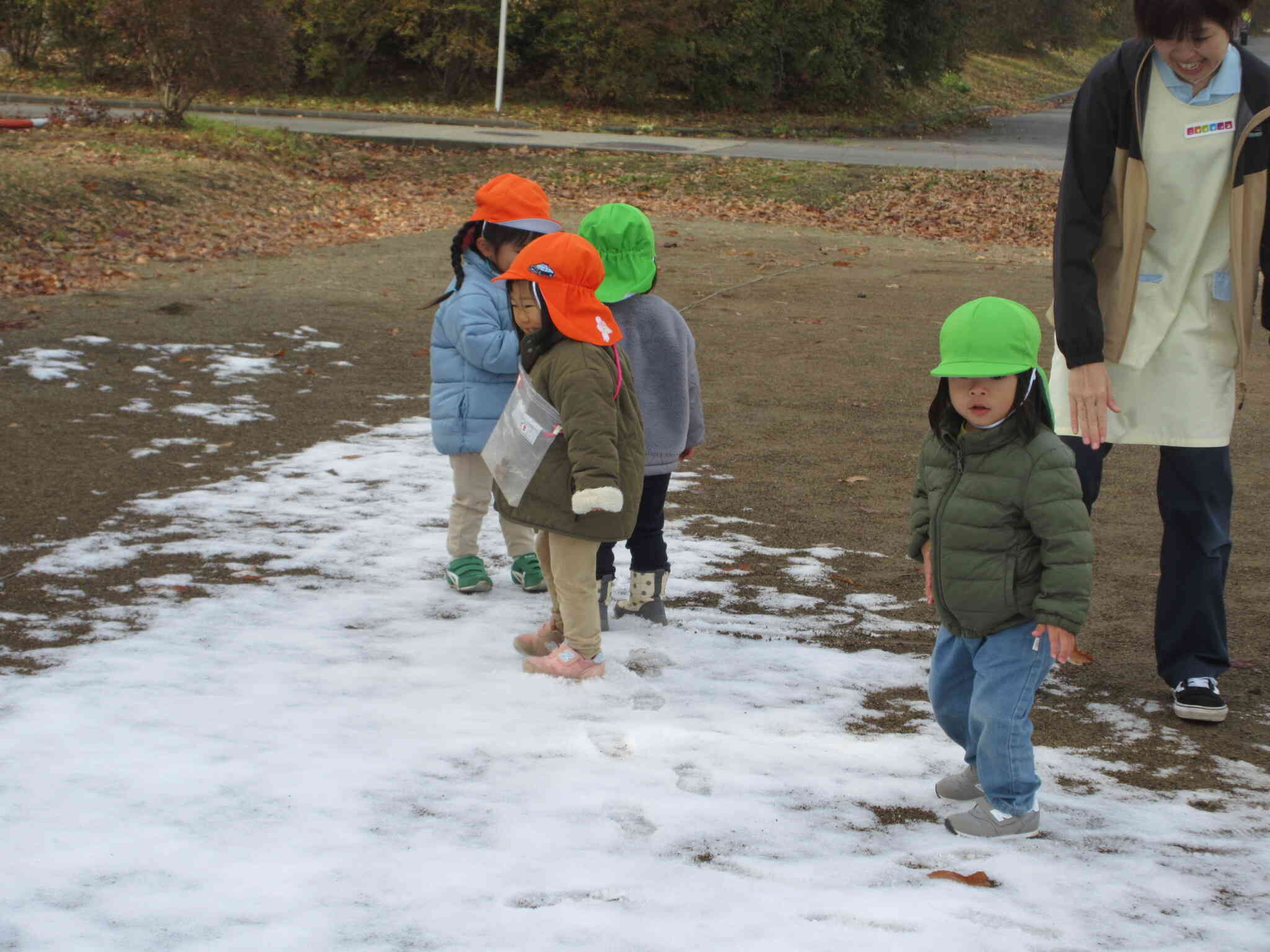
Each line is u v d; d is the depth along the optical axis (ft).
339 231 54.85
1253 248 12.89
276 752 11.73
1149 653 15.57
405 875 9.41
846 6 111.55
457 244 16.43
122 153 59.31
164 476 22.38
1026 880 9.68
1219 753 12.75
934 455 10.69
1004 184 72.64
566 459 13.38
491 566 18.39
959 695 11.16
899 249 55.21
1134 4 12.41
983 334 9.96
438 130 89.04
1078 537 10.00
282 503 21.12
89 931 8.55
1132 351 13.39
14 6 99.55
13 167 52.08
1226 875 9.97
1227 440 13.48
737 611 16.80
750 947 8.38
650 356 14.98
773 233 58.49
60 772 11.20
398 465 23.66
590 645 13.99
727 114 110.42
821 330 37.45
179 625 15.48
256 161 66.03
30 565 17.65
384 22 102.32
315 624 15.70
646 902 9.05
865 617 16.72
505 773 11.40
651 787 11.20
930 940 8.55
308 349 33.14
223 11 68.13
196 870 9.45
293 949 8.33
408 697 13.32
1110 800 11.48
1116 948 8.63
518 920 8.73
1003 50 179.73
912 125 109.50
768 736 12.68
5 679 13.61
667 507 21.62
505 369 16.30
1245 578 18.21
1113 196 13.12
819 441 26.05
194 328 34.63
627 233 14.75
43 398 26.99
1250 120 12.56
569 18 104.42
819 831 10.55
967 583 10.41
